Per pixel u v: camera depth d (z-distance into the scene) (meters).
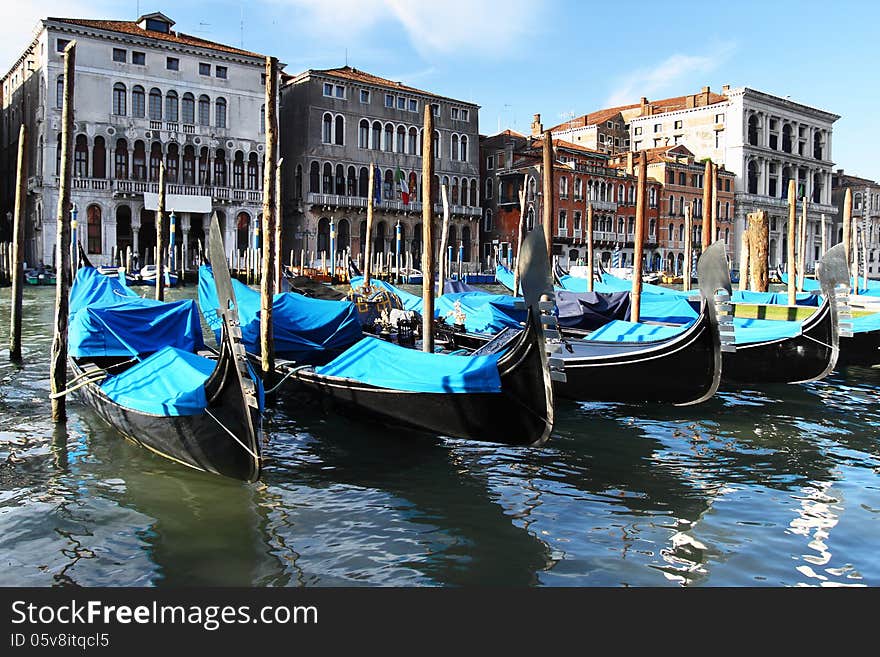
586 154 61.47
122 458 8.81
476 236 55.62
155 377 9.05
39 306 28.14
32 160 43.47
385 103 51.03
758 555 6.48
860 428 11.01
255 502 7.59
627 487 8.26
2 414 10.63
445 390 8.86
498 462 9.13
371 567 6.23
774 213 74.12
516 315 16.98
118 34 41.78
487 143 58.09
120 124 42.28
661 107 75.44
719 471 8.85
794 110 76.25
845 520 7.26
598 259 60.09
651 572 6.17
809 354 13.20
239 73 46.19
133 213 42.50
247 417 7.28
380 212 50.97
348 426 10.53
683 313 18.00
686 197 65.62
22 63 45.56
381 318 15.95
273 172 11.82
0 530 6.75
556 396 12.56
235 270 41.47
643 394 11.69
